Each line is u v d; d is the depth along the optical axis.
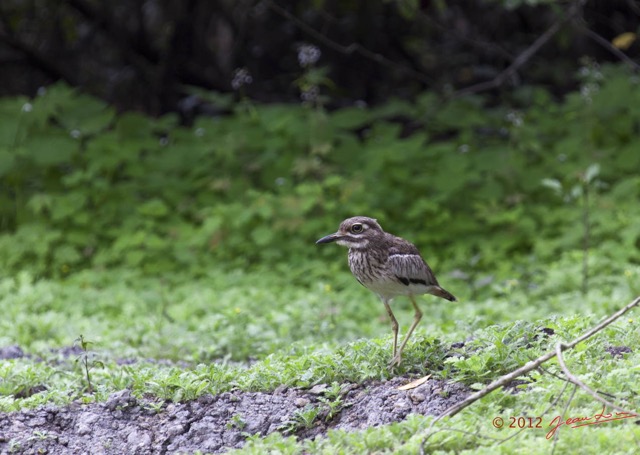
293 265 15.17
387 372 8.90
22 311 13.28
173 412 8.77
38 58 21.28
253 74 21.88
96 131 17.42
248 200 16.47
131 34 21.67
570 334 8.77
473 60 21.50
